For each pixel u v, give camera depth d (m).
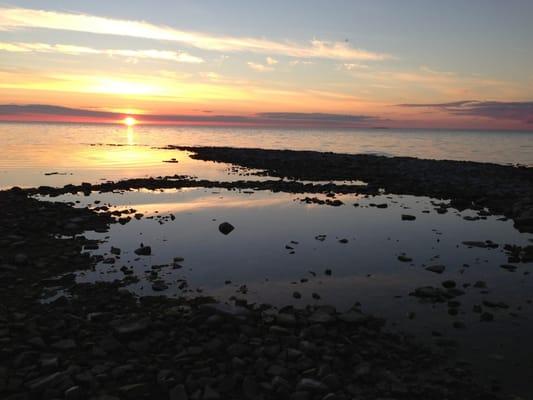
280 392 7.46
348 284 13.27
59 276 13.60
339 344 9.21
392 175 40.09
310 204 26.70
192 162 58.12
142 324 9.75
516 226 21.00
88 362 8.38
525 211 22.97
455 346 9.33
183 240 18.11
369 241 18.20
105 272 14.09
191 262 15.25
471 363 8.66
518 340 9.65
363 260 15.62
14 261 14.57
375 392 7.57
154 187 33.19
